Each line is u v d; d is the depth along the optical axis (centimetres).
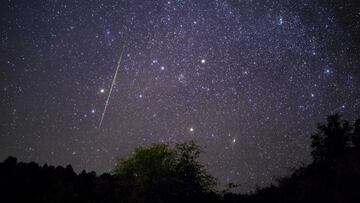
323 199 771
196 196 850
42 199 760
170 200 829
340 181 808
